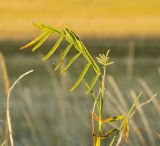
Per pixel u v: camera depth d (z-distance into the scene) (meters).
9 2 65.81
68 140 5.98
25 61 30.02
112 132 1.80
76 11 65.31
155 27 57.50
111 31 56.09
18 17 59.91
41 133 6.67
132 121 3.55
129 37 52.34
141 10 64.75
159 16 63.59
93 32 56.34
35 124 6.85
